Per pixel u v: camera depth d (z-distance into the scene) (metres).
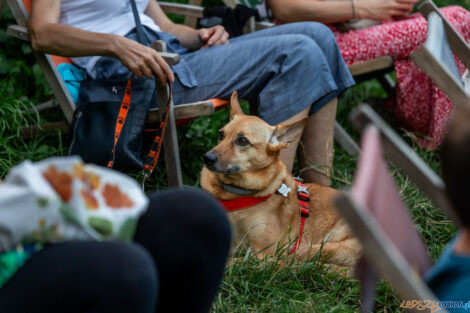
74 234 1.15
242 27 3.86
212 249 1.41
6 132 3.49
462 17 3.88
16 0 3.00
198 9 4.08
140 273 1.12
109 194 1.18
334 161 3.93
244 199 2.91
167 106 2.92
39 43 2.86
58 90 3.02
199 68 3.20
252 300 2.35
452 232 2.98
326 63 3.10
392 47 3.85
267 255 2.56
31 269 1.15
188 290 1.42
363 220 0.92
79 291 1.12
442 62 1.96
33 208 1.08
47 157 3.33
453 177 1.04
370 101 4.74
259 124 2.93
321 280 2.54
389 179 1.14
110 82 3.04
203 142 3.84
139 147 2.89
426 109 3.96
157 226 1.42
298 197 3.05
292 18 3.91
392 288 2.38
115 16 3.22
